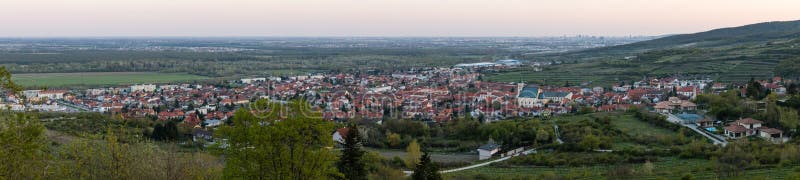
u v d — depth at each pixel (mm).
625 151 131000
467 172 119250
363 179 82000
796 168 104438
